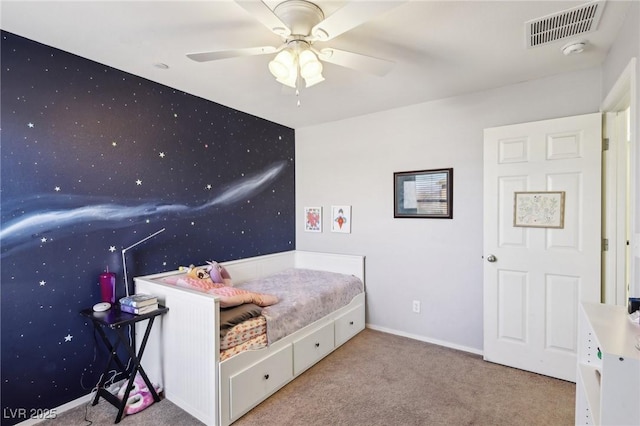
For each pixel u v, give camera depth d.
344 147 3.64
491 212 2.67
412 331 3.22
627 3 1.61
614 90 1.95
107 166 2.30
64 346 2.09
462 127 2.92
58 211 2.07
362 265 3.47
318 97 2.96
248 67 2.31
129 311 2.08
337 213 3.71
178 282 2.35
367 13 1.33
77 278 2.15
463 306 2.94
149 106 2.54
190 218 2.85
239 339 2.04
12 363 1.89
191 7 1.63
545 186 2.45
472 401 2.17
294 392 2.28
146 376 2.13
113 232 2.33
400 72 2.43
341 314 3.04
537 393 2.25
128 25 1.79
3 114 1.86
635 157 1.57
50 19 1.73
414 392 2.27
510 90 2.68
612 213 2.28
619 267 2.26
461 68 2.37
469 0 1.58
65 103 2.09
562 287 2.40
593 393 1.40
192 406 2.02
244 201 3.38
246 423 1.96
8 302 1.88
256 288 2.96
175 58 2.18
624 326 1.34
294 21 1.59
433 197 3.07
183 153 2.79
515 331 2.59
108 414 2.04
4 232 1.87
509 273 2.61
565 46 2.04
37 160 1.98
